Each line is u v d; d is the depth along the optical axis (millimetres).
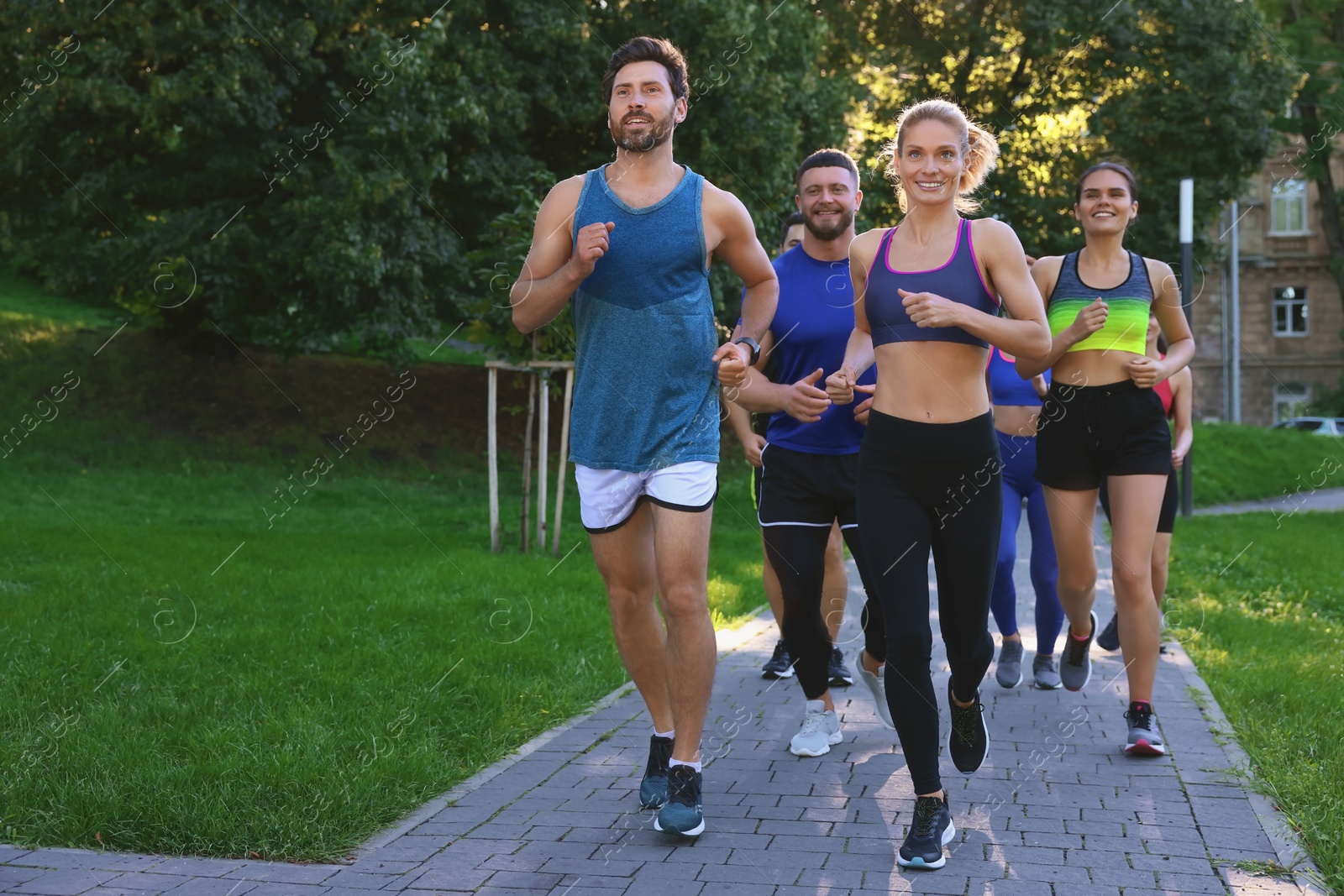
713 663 3402
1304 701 4887
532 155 16375
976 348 3361
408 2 13734
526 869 3076
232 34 12883
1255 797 3688
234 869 3057
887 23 17172
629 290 3453
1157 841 3279
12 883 2922
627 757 4195
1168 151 18672
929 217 3422
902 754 4258
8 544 9562
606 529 3555
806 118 16219
